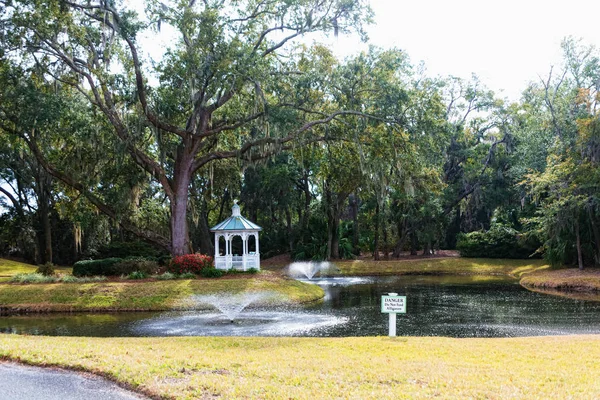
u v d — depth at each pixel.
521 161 40.84
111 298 21.52
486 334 14.60
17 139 30.58
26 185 44.44
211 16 23.84
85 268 25.69
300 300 22.41
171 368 8.19
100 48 26.06
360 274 38.88
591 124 28.56
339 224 45.56
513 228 43.38
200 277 25.31
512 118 45.25
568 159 29.94
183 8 24.91
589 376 7.61
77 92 28.72
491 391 6.79
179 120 28.73
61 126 26.83
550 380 7.41
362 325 16.17
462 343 11.10
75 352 9.48
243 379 7.53
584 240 31.91
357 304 21.59
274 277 25.72
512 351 9.92
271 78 25.70
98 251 40.69
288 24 26.22
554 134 38.16
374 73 26.47
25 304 21.11
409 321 17.08
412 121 26.70
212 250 44.69
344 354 9.64
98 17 24.19
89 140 26.00
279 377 7.62
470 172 44.44
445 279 34.75
